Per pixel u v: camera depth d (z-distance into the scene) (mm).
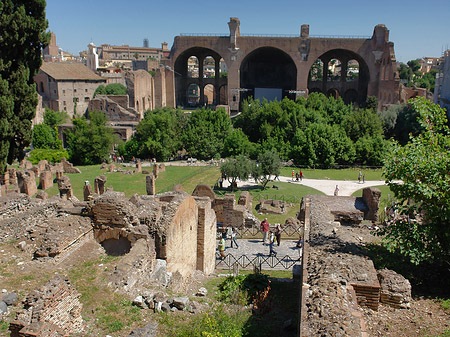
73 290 11867
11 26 32938
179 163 69062
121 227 17266
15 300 12633
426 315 12305
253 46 100250
